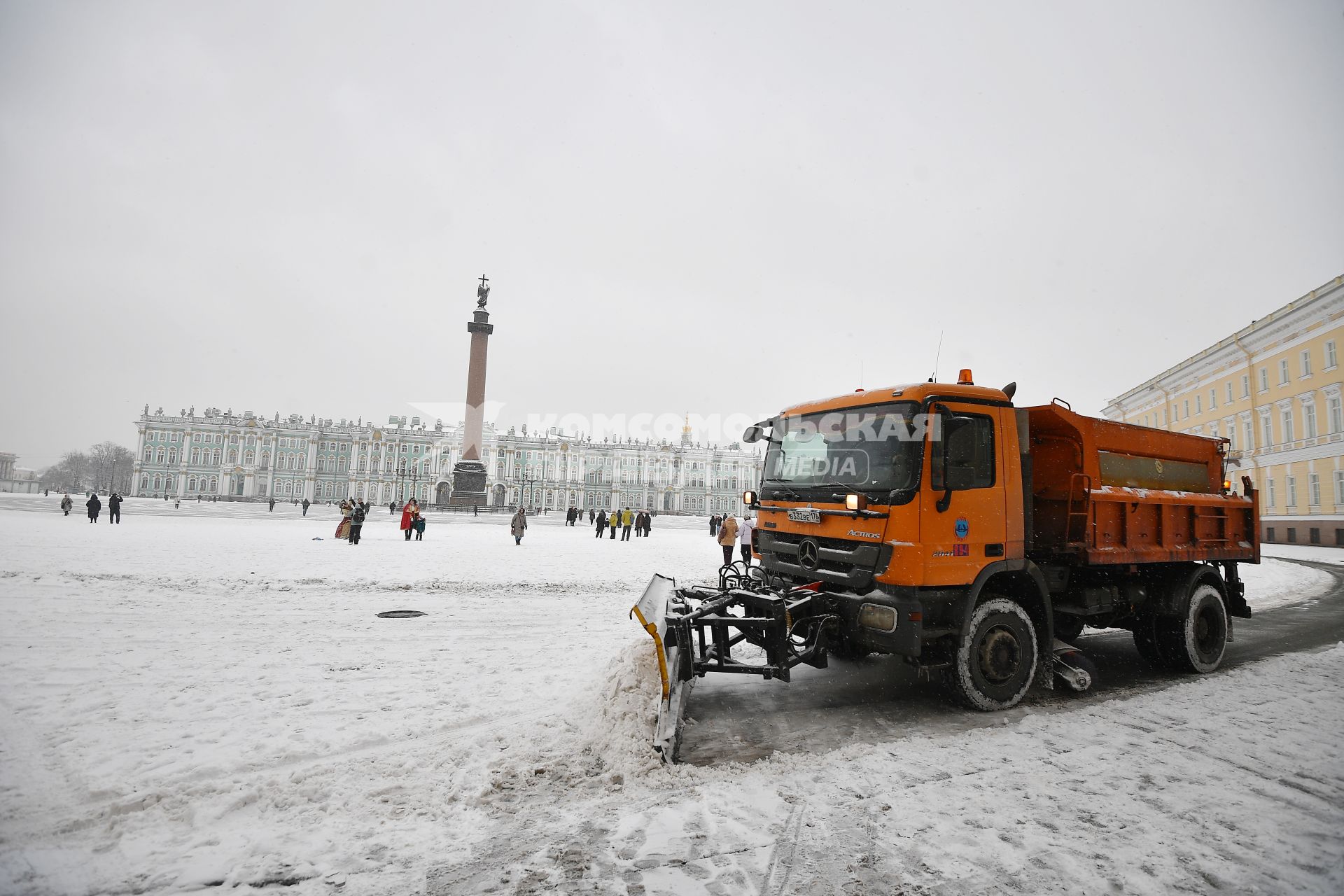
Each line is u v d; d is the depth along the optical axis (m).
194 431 93.56
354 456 95.19
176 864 2.90
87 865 2.87
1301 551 28.25
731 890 2.78
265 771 3.87
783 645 4.76
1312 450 32.59
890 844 3.15
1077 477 5.84
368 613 9.11
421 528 24.45
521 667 6.29
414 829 3.25
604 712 4.55
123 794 3.53
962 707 5.26
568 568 15.91
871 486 5.18
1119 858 3.04
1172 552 6.63
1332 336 31.48
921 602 4.86
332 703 5.10
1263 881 2.87
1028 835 3.24
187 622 8.05
